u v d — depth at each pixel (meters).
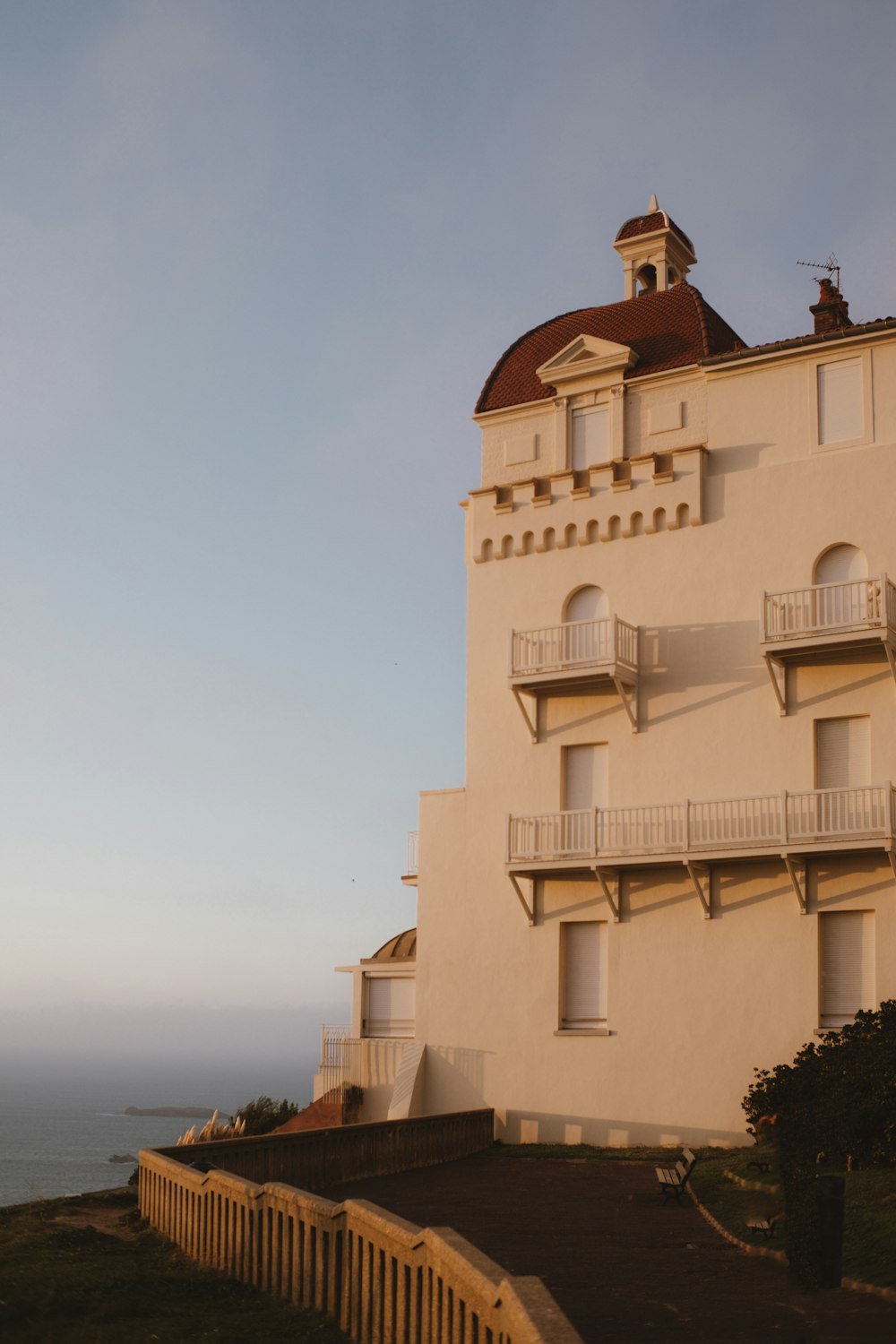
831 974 29.36
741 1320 13.15
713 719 31.67
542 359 36.66
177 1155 21.16
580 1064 31.84
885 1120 20.22
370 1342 12.49
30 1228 20.05
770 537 31.73
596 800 33.16
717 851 29.94
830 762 30.23
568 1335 7.80
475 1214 21.08
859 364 31.31
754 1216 19.03
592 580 33.97
